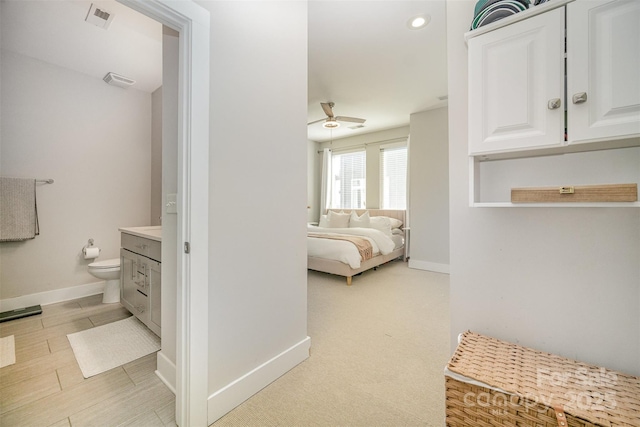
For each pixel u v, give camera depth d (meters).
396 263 5.04
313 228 5.27
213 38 1.32
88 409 1.39
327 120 4.14
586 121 0.87
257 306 1.55
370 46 2.72
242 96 1.46
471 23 1.24
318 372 1.71
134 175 3.49
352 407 1.41
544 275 1.14
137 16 2.12
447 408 1.00
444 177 4.38
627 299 1.00
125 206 3.42
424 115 4.58
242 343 1.46
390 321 2.49
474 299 1.29
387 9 2.19
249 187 1.50
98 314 2.58
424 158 4.57
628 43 0.81
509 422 0.88
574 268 1.08
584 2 0.87
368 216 5.10
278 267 1.68
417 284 3.69
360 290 3.43
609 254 1.02
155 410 1.39
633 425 0.74
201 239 1.25
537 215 1.15
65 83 2.98
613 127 0.83
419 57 2.94
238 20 1.44
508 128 1.00
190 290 1.22
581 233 1.07
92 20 2.17
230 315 1.40
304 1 1.88
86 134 3.13
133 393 1.52
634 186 0.82
